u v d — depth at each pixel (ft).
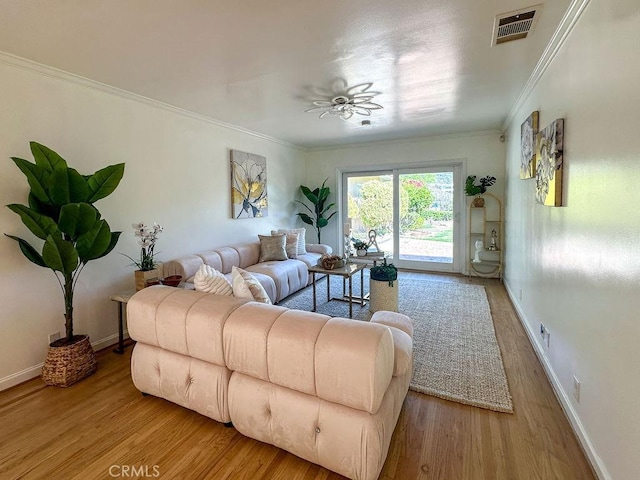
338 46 7.55
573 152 6.31
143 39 7.06
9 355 7.80
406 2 5.91
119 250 10.36
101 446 5.77
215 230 14.40
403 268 19.94
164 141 11.91
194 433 6.08
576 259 6.09
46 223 7.17
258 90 10.38
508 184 15.02
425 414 6.52
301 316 5.44
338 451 4.82
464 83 10.05
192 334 6.08
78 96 9.16
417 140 18.63
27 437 6.02
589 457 5.23
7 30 6.57
